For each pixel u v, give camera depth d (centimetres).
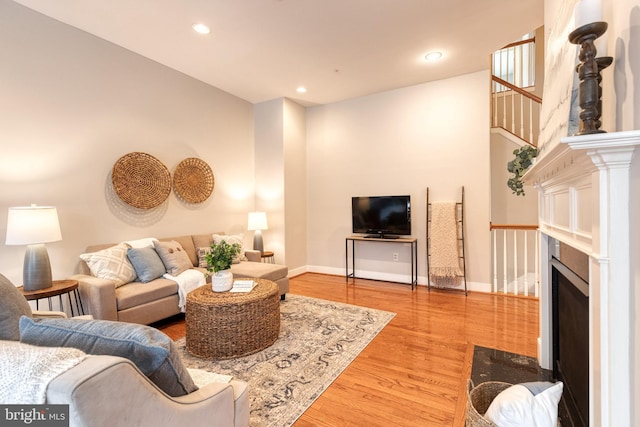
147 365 91
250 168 494
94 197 305
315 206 520
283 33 291
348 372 213
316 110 513
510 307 339
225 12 260
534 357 223
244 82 415
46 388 65
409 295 388
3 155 249
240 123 475
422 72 384
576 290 148
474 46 319
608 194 91
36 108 266
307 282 457
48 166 273
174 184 380
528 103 446
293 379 205
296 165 501
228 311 232
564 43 144
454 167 406
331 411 174
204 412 99
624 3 91
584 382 137
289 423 165
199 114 411
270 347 250
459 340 260
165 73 368
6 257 249
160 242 333
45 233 230
